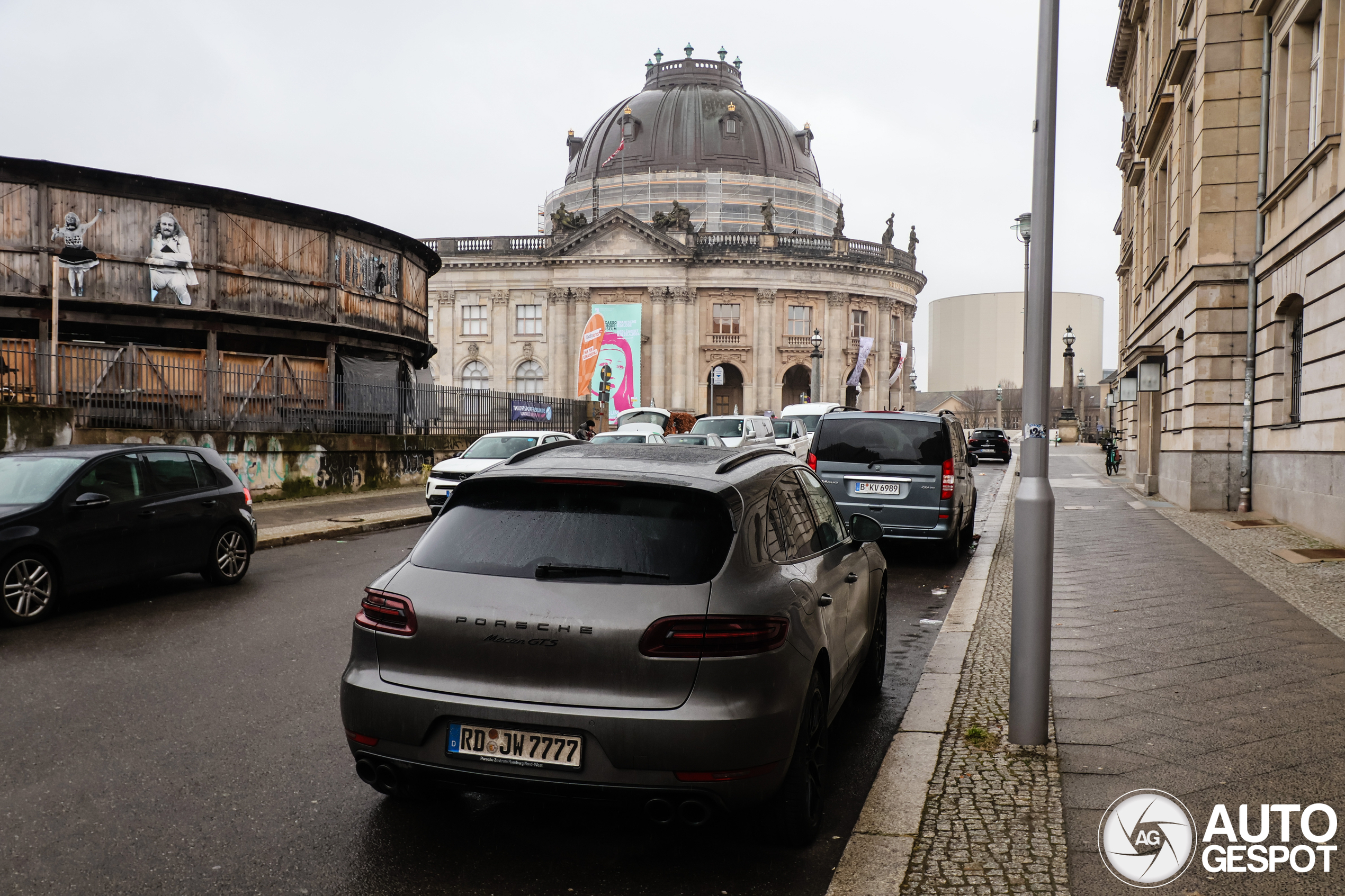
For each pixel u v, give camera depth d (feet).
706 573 12.30
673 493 13.08
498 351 249.55
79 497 29.25
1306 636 25.23
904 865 12.58
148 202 69.82
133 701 20.31
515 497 13.62
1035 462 17.06
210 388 64.44
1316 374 45.62
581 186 283.79
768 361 246.27
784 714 12.32
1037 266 16.81
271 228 76.28
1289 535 46.26
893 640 27.04
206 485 34.63
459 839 13.67
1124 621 27.48
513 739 12.12
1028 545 16.92
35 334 68.80
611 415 230.27
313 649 25.07
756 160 278.67
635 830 14.02
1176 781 15.37
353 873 12.60
